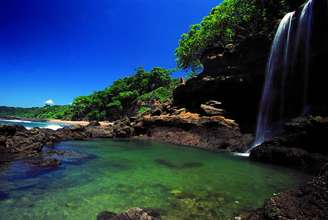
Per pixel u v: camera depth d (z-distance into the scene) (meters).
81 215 5.86
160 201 6.91
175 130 26.27
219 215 5.99
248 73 22.91
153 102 72.75
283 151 12.98
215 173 10.70
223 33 33.69
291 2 24.38
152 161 13.53
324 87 16.09
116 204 6.62
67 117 121.94
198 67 47.50
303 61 17.72
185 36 44.94
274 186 8.69
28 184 8.30
